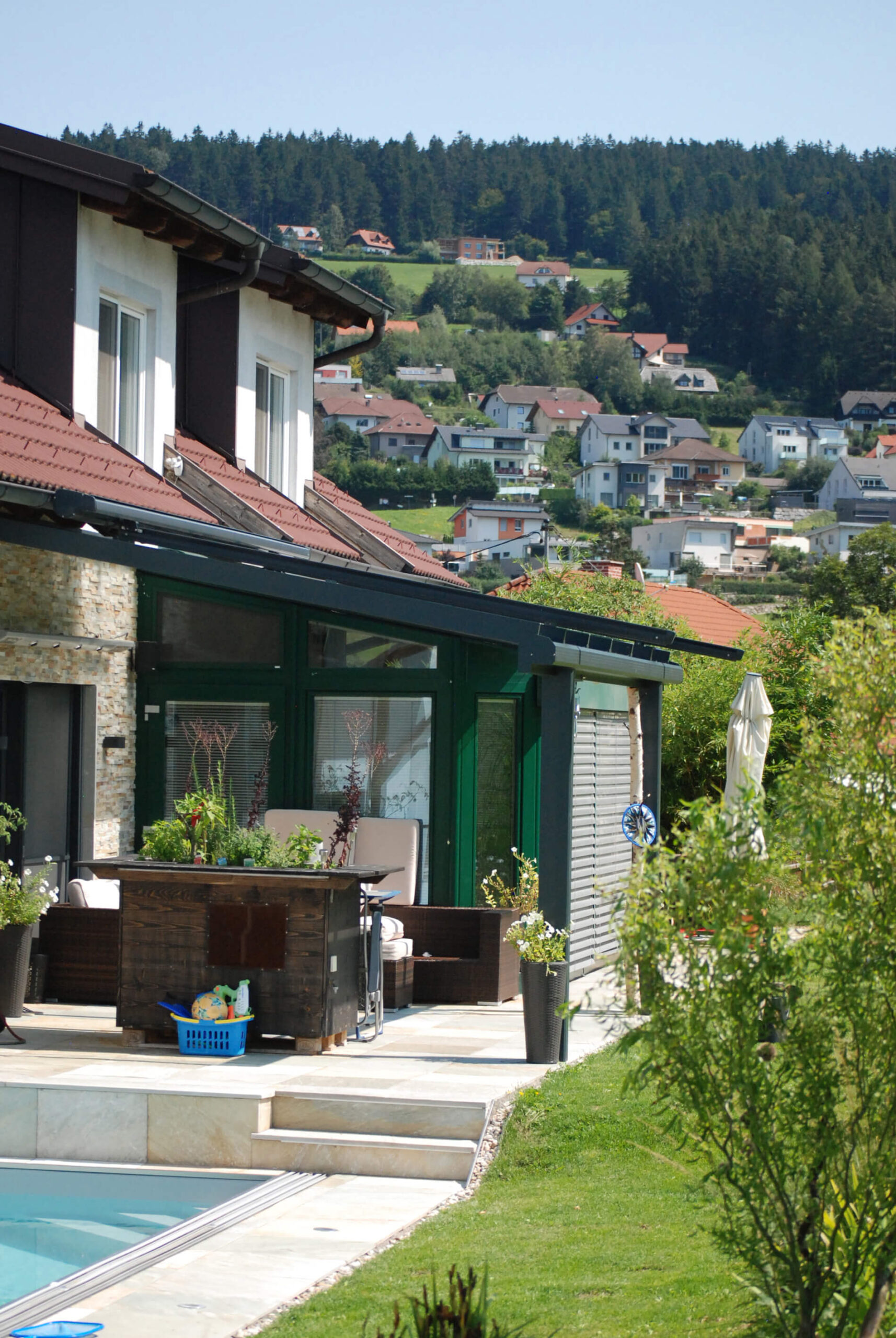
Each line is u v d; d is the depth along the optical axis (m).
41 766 14.46
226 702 15.83
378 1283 6.79
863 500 162.75
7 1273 7.29
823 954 5.35
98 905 13.55
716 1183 5.66
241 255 16.73
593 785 15.55
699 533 147.25
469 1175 8.87
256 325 18.69
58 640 14.09
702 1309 6.16
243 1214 8.13
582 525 165.38
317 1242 7.58
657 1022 5.34
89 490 12.78
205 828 11.65
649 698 16.84
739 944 5.22
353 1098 9.34
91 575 15.04
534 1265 6.96
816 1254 5.31
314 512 19.95
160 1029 11.16
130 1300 6.69
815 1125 5.36
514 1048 11.32
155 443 16.36
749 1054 5.32
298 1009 10.98
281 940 11.02
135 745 15.99
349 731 15.55
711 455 192.38
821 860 5.38
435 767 15.25
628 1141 8.79
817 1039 5.35
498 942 13.77
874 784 5.38
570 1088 9.80
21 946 12.26
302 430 20.19
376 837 14.75
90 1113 9.48
